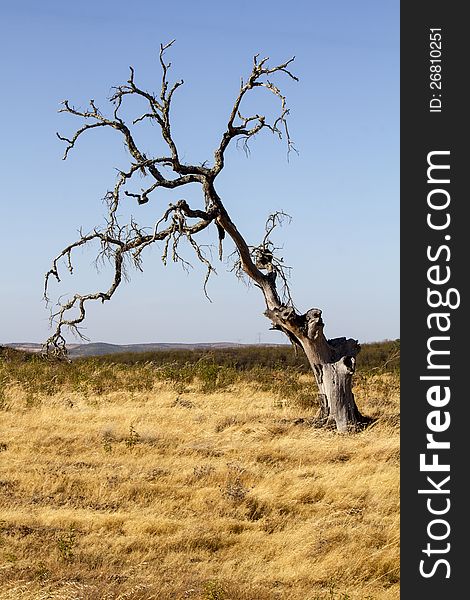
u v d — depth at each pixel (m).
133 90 17.05
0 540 10.07
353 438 16.62
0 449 15.67
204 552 10.10
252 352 40.66
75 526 10.97
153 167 17.19
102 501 12.26
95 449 15.67
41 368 26.38
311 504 12.15
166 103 17.09
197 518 11.39
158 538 10.40
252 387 24.52
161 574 9.21
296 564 9.63
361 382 24.80
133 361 38.22
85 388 23.11
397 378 25.56
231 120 17.27
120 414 19.23
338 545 10.15
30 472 13.72
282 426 17.80
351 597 8.66
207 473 13.63
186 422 18.39
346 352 18.17
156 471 13.88
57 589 8.61
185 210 16.92
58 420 18.62
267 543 10.36
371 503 12.04
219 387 24.27
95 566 9.50
